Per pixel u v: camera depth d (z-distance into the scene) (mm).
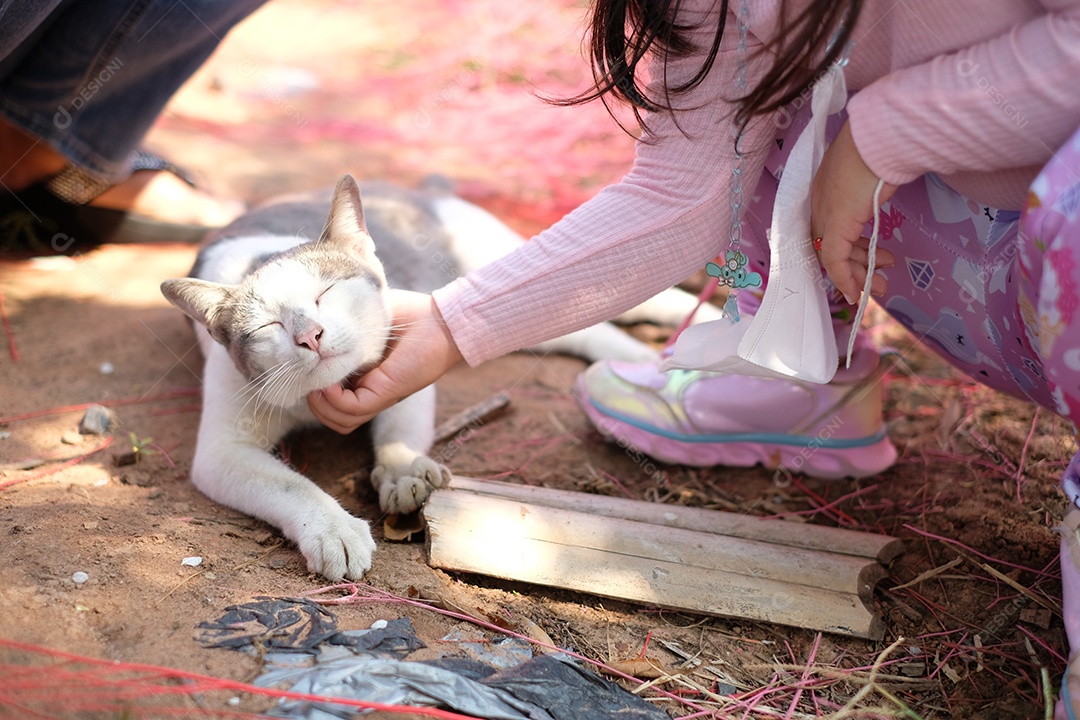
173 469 2322
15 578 1682
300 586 1817
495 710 1477
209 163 4414
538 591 1937
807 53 1485
